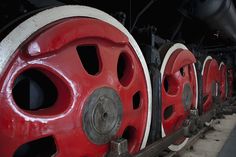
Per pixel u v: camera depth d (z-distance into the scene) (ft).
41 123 3.00
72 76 3.33
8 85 2.74
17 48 2.82
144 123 5.13
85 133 3.50
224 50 18.07
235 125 12.35
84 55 4.45
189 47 9.21
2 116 2.69
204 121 8.50
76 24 3.35
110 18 4.20
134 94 4.97
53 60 3.16
